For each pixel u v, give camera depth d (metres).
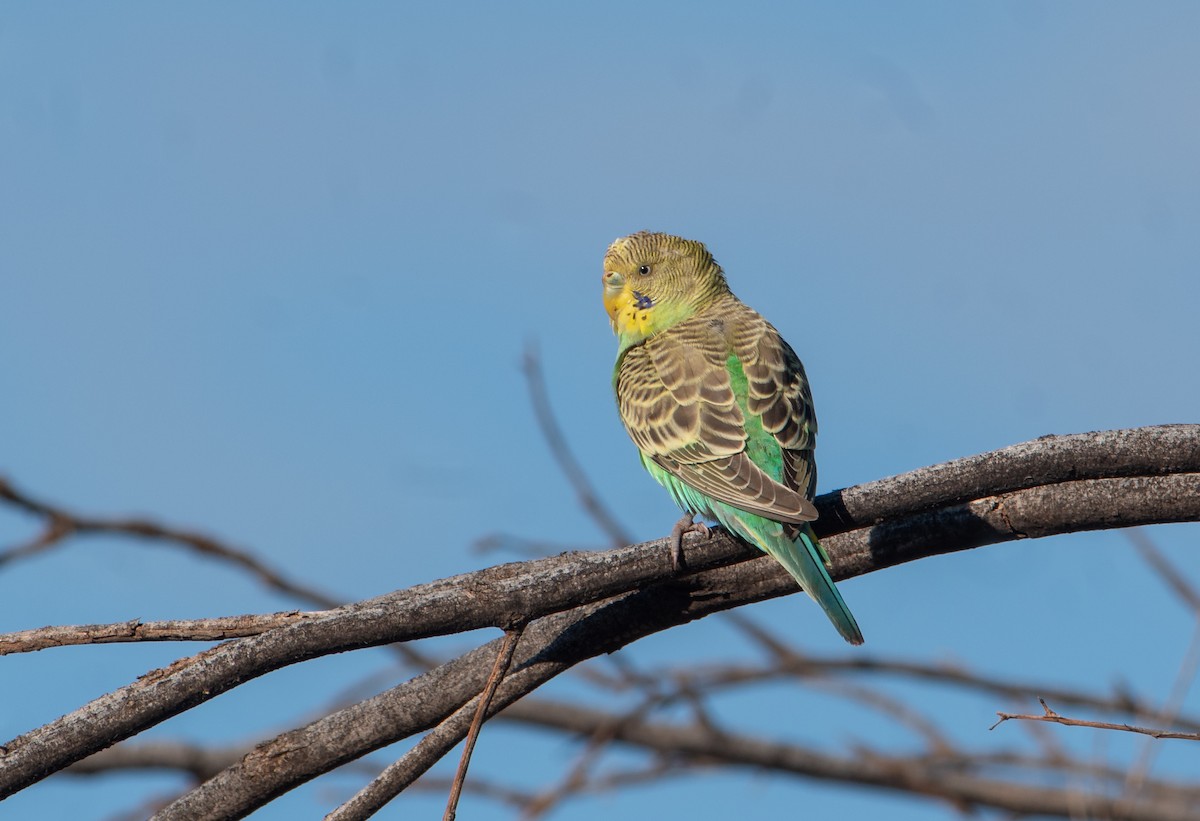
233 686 9.05
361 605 9.23
